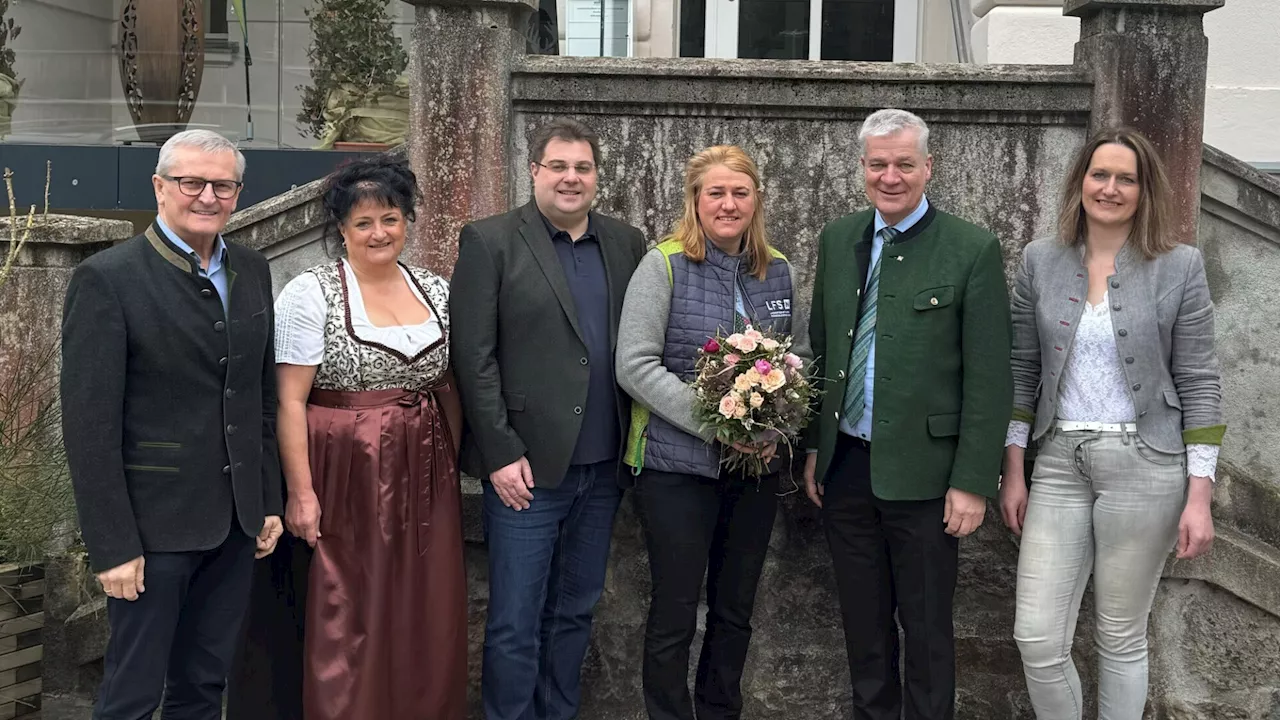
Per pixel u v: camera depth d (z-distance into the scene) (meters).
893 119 2.97
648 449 3.07
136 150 5.63
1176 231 3.50
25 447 3.55
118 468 2.56
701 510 3.07
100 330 2.55
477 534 3.62
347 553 2.92
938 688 3.03
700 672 3.27
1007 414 2.96
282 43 5.52
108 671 2.69
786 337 3.09
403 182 2.97
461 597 3.05
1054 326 2.99
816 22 7.12
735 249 3.13
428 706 2.99
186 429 2.65
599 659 3.66
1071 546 3.00
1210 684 3.54
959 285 2.96
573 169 3.01
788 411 2.95
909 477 2.97
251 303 2.78
